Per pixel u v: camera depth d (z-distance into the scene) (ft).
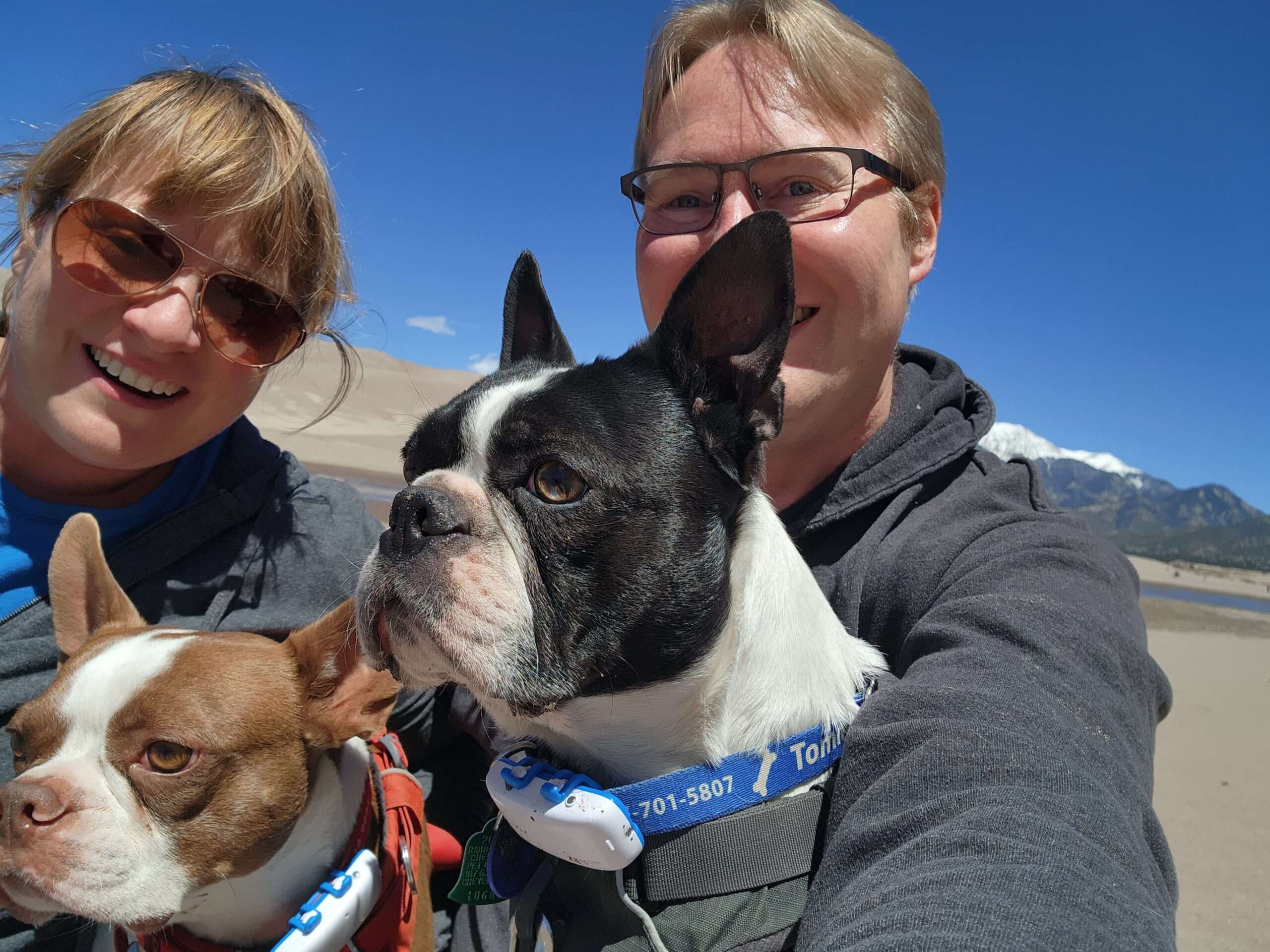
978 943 0.75
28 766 1.35
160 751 1.30
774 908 1.15
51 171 1.61
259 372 1.70
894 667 1.48
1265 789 3.71
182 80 1.64
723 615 1.24
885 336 1.72
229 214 1.56
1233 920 2.52
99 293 1.49
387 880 1.41
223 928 1.40
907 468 1.67
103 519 1.69
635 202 1.98
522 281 1.67
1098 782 0.97
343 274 1.91
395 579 1.17
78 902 1.22
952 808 0.95
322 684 1.43
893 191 1.73
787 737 1.23
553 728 1.29
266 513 1.81
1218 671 6.71
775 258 1.26
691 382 1.29
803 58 1.69
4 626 1.55
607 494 1.18
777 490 1.89
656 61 1.88
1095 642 1.19
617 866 1.16
